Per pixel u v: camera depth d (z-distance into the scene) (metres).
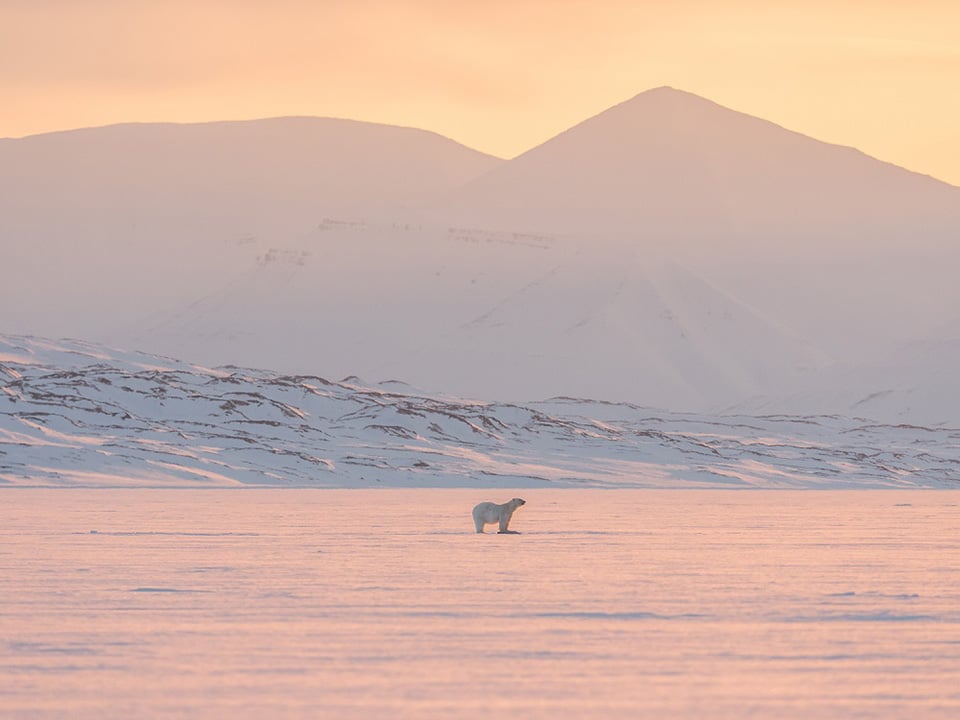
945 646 67.50
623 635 71.00
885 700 54.81
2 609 80.62
